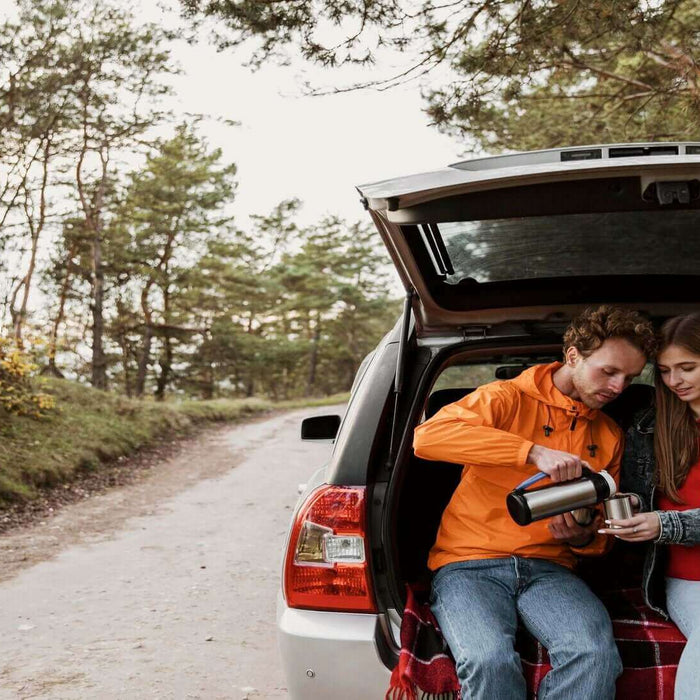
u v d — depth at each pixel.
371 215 2.30
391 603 2.25
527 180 2.00
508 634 2.15
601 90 8.98
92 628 4.62
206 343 40.59
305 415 27.53
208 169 34.03
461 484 2.47
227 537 7.26
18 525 8.02
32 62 18.58
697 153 2.14
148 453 14.41
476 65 6.34
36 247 25.16
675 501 2.29
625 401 3.08
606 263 2.74
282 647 2.27
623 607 2.41
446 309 2.75
